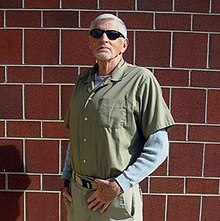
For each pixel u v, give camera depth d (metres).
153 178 2.56
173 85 2.49
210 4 2.44
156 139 1.83
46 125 2.54
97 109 1.85
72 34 2.47
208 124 2.52
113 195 1.82
